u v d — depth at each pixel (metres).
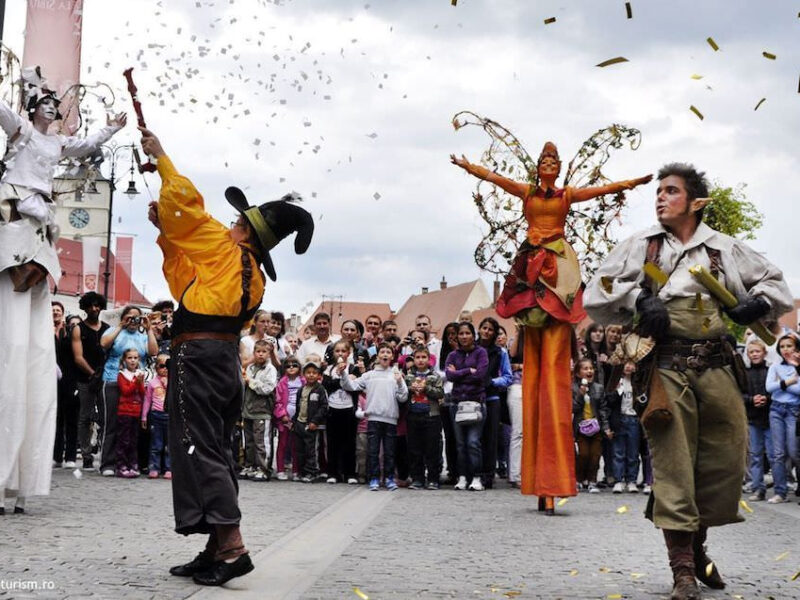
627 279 5.44
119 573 5.37
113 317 14.83
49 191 7.94
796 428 11.80
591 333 13.48
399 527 8.16
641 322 5.30
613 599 5.07
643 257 5.45
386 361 12.80
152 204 5.57
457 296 85.06
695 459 5.30
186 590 5.00
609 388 5.40
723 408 5.25
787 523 9.17
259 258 5.68
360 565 6.04
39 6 8.65
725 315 5.43
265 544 6.80
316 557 6.35
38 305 8.04
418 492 12.17
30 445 7.93
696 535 5.43
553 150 10.00
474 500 11.05
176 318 5.50
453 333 14.11
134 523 7.50
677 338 5.28
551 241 9.91
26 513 7.91
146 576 5.33
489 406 13.23
